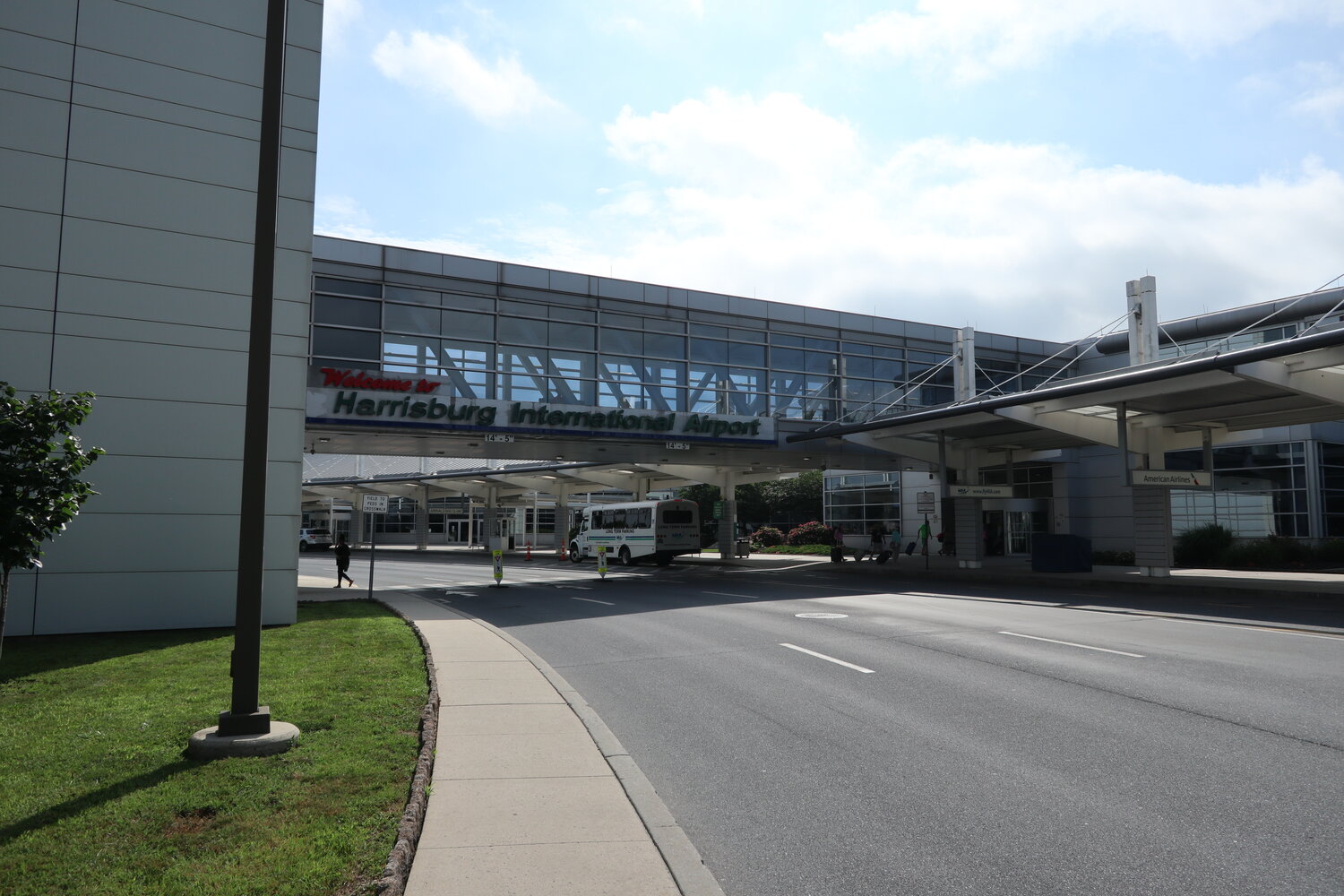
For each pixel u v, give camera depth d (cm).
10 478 947
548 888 442
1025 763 680
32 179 1439
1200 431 2775
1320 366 1841
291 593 1592
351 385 2619
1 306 1403
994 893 450
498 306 2934
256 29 1631
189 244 1545
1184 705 864
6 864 469
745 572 3581
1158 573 2570
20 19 1450
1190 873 469
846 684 1019
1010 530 4303
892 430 3028
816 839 532
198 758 670
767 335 3416
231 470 1559
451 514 8906
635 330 3162
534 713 844
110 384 1472
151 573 1488
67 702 877
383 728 764
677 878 455
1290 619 1577
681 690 1003
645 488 5612
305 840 498
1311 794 593
